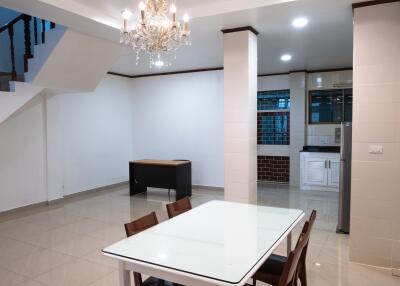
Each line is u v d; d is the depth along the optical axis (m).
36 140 5.55
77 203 5.89
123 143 7.66
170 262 1.76
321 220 4.80
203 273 1.62
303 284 2.47
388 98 3.12
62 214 5.16
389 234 3.19
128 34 2.63
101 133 7.03
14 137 5.20
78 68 4.55
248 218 2.59
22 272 3.16
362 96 3.21
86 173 6.68
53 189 5.81
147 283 2.16
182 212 2.96
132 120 7.89
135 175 6.55
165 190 7.08
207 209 2.89
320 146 7.35
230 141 4.06
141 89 7.73
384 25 3.10
